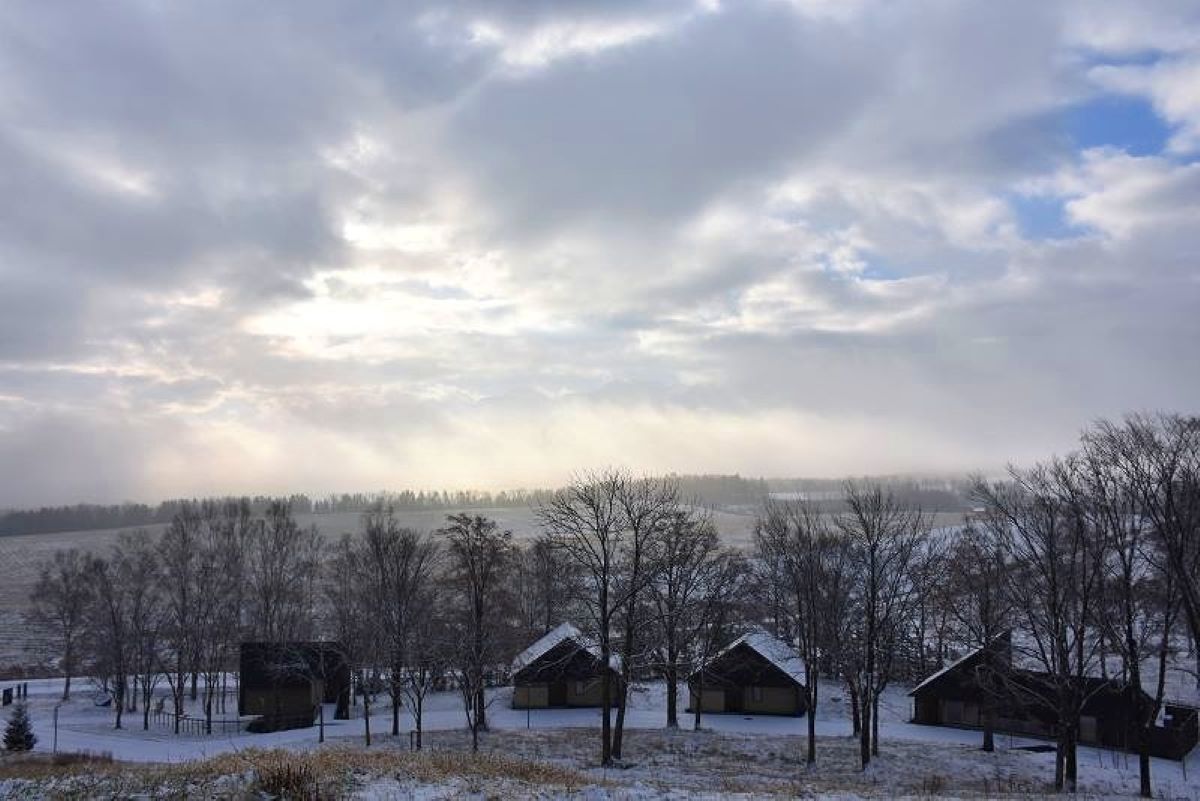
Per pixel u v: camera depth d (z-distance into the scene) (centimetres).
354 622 7012
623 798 2156
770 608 8231
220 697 8319
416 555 7969
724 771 4097
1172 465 3369
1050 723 5494
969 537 6519
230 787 2070
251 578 10744
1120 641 3772
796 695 6556
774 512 10394
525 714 6662
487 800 2034
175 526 13362
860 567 5509
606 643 4178
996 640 5062
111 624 7794
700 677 5769
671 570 5403
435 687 8062
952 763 4519
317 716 6819
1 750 4794
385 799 1986
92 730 6419
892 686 7706
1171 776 4438
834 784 3650
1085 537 3706
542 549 7738
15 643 12006
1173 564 3225
